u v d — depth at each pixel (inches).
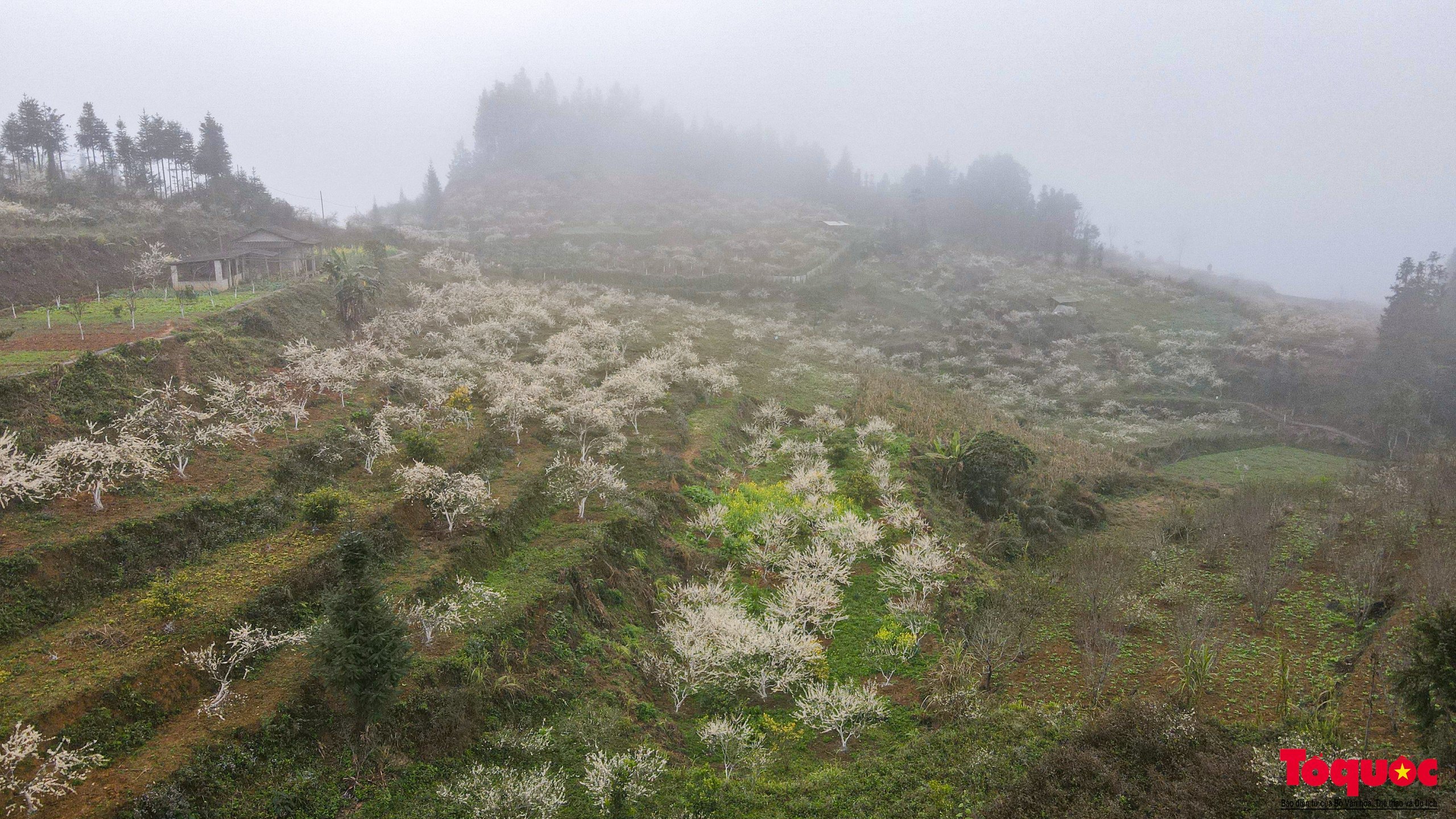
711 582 1001.5
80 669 558.6
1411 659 677.9
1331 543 1138.7
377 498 898.1
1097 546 1269.7
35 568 629.6
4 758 464.1
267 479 877.8
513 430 1255.5
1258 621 927.7
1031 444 1945.1
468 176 6373.0
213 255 1760.6
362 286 1669.5
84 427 852.0
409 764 582.9
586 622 823.7
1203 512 1405.0
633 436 1419.8
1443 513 1163.9
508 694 678.5
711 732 705.0
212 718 558.3
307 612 689.0
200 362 1112.8
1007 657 883.4
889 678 837.8
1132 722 646.5
